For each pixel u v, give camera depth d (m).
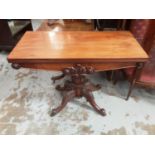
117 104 1.53
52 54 1.03
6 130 1.33
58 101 1.58
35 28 3.09
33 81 1.86
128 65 1.11
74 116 1.43
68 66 1.08
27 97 1.63
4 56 2.41
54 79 1.81
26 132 1.31
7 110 1.49
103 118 1.40
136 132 1.29
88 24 2.28
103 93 1.66
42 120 1.40
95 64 1.07
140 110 1.47
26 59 0.99
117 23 1.67
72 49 1.09
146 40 1.21
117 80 1.81
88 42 1.19
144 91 1.67
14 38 2.36
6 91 1.71
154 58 1.30
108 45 1.15
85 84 1.44
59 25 2.23
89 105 1.53
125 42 1.19
